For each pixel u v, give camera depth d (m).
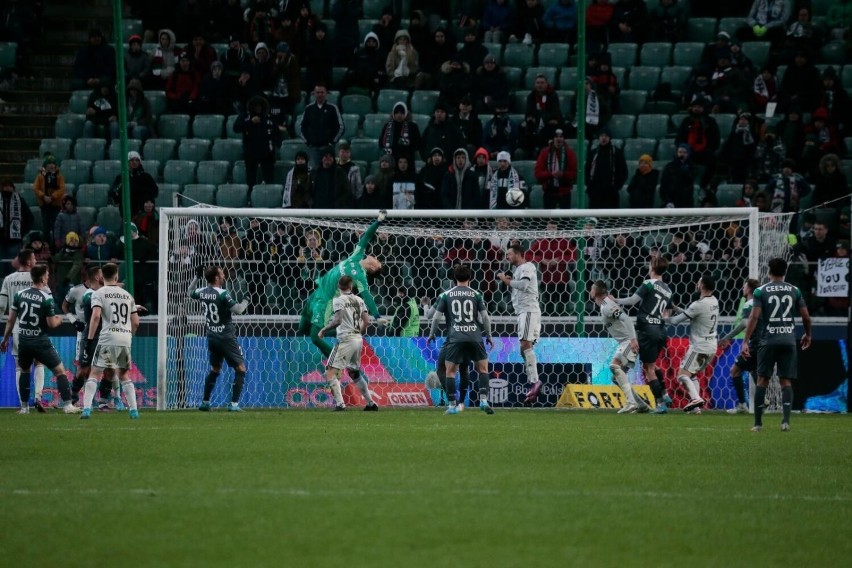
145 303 74.69
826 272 69.25
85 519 25.73
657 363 69.31
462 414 60.50
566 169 79.50
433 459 36.84
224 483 31.02
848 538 24.42
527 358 66.50
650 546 23.36
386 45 95.81
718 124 89.50
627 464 36.03
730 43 92.94
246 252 72.94
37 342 59.84
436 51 94.69
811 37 91.94
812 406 68.25
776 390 68.00
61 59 103.31
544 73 93.81
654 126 91.00
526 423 53.38
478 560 21.89
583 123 70.94
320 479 31.84
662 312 62.53
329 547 22.94
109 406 66.06
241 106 91.69
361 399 69.81
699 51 96.56
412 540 23.62
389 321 67.31
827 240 74.75
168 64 98.06
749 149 84.44
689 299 73.56
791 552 23.05
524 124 85.88
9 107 98.81
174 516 26.09
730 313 73.44
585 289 72.25
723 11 102.38
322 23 95.31
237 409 63.16
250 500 28.20
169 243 68.19
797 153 84.81
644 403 63.84
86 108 94.88
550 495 29.27
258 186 85.75
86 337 56.62
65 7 106.56
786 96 89.12
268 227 73.50
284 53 90.69
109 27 105.94
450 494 29.25
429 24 96.75
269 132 84.69
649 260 74.81
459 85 89.62
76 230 79.19
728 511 27.36
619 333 63.22
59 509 26.97
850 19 97.56
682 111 92.88
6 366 70.88
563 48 96.12
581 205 71.19
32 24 103.00
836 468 35.53
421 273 73.62
